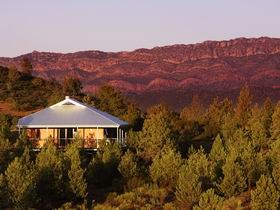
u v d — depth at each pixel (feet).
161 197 142.51
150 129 201.46
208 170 148.77
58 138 214.48
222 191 141.28
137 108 326.44
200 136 286.66
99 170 164.25
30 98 402.72
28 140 183.62
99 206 131.23
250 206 130.52
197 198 135.33
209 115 339.36
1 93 411.75
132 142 211.20
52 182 144.66
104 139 204.33
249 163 148.66
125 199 140.87
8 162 159.63
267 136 249.34
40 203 139.85
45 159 149.69
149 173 165.27
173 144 204.33
